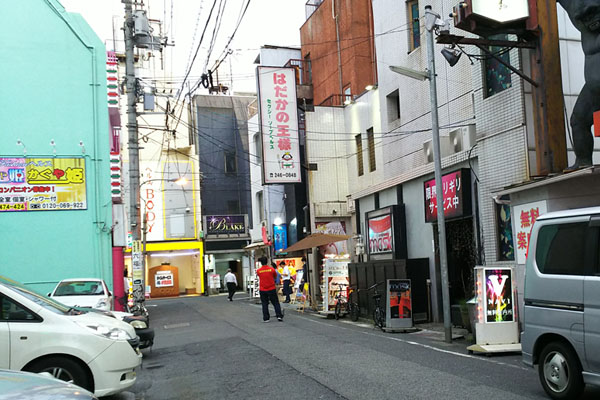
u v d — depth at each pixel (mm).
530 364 6773
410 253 17312
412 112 17750
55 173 16844
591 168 8875
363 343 11062
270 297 16203
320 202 23875
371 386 7148
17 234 16422
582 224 6305
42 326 6496
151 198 39812
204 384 7996
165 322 18453
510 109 12039
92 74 17453
